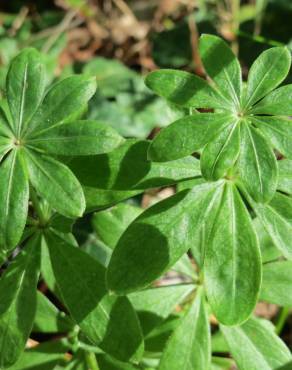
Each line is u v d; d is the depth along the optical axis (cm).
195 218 21
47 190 20
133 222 21
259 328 23
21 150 20
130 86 38
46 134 20
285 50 21
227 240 21
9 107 21
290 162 22
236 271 21
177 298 24
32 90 21
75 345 24
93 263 22
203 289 24
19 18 43
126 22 46
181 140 20
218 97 21
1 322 21
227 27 41
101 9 47
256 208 21
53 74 38
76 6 42
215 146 20
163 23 45
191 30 40
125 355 21
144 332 24
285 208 21
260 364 23
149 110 37
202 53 21
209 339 23
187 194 21
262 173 20
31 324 21
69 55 45
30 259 22
